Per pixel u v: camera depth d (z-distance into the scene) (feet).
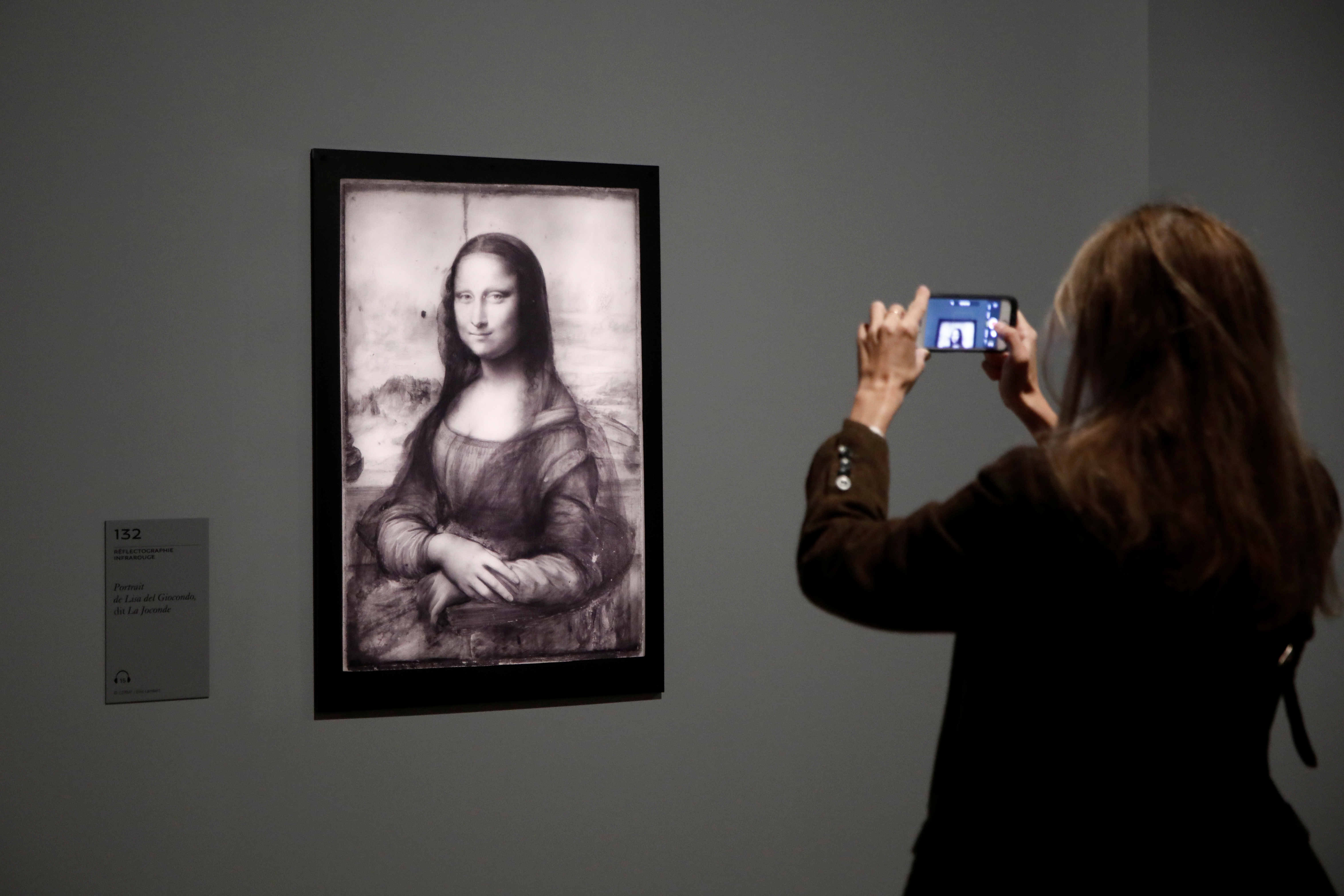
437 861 8.25
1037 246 9.43
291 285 8.05
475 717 8.31
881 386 4.42
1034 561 3.57
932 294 9.16
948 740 4.03
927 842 3.92
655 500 8.52
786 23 8.91
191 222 7.90
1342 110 9.82
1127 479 3.51
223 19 7.93
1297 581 3.57
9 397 7.64
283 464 8.05
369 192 8.06
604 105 8.54
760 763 8.84
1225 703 3.64
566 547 8.36
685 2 8.70
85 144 7.75
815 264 8.95
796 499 8.90
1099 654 3.62
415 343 8.13
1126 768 3.60
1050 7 9.47
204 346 7.93
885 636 9.12
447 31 8.27
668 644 8.64
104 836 7.79
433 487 8.16
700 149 8.72
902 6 9.15
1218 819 3.57
